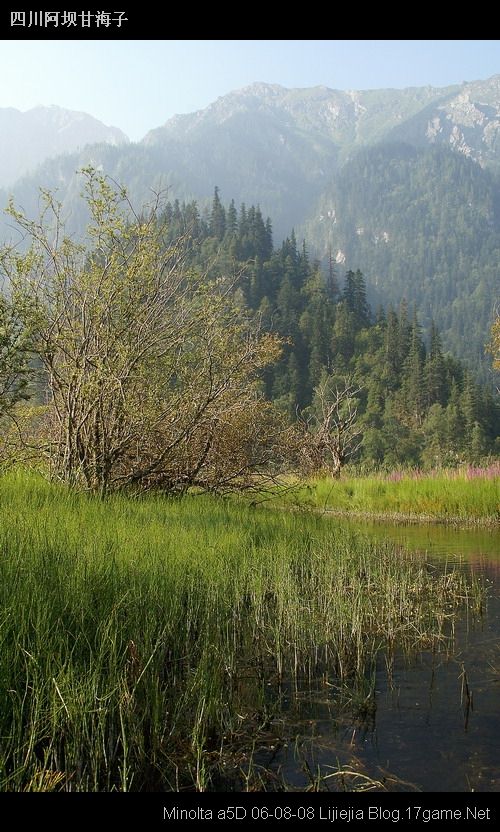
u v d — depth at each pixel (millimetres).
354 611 7043
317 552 10102
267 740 4613
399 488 22875
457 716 4949
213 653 5664
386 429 68625
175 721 4582
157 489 14273
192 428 13992
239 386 15820
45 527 7754
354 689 5477
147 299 13758
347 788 3988
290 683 5633
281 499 19469
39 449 13750
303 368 97000
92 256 13336
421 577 9289
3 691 4191
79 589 5742
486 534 15852
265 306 101875
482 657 6215
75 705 4184
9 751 3932
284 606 7195
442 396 89125
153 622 5656
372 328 107938
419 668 5969
